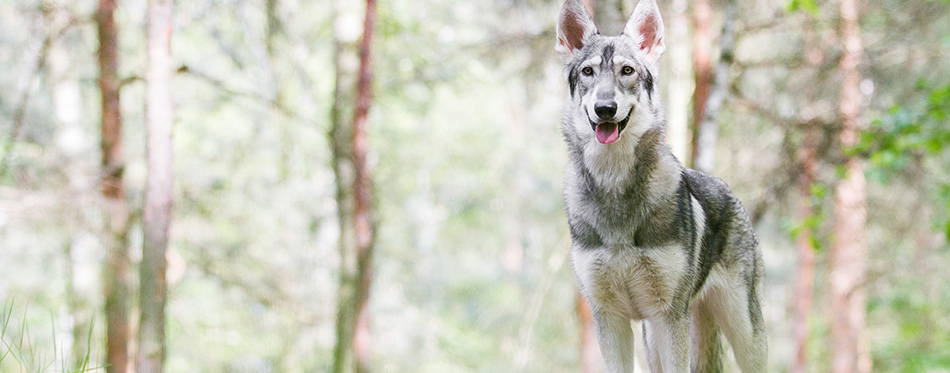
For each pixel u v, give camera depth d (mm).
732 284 5254
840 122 10398
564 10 5164
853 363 13453
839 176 9922
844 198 12609
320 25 15969
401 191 18953
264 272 12922
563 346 14031
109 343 9586
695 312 5340
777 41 12539
